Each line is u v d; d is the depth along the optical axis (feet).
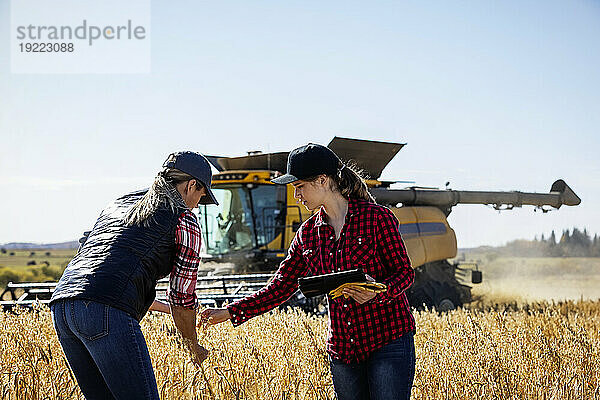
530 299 76.59
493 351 19.98
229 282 42.42
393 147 54.39
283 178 12.55
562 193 68.33
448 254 60.08
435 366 18.25
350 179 12.79
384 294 11.85
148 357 11.51
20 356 16.92
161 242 11.71
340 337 12.55
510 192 64.08
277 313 24.71
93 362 11.94
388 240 12.40
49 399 14.33
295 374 16.71
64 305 11.21
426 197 58.54
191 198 12.63
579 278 97.81
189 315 12.46
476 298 68.80
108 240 11.62
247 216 45.24
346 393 12.67
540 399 16.46
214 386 15.52
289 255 13.60
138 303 11.53
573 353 21.18
